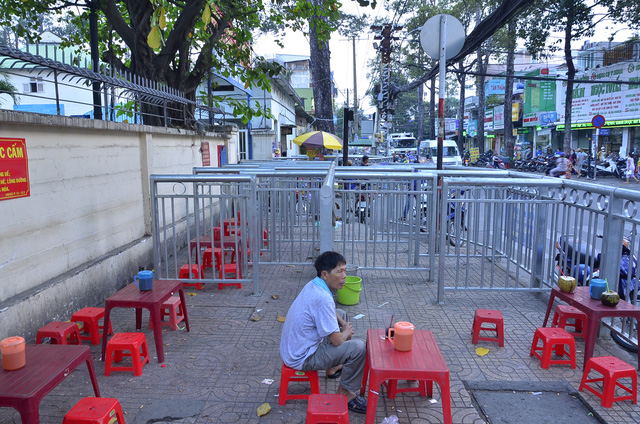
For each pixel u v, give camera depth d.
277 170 7.70
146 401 3.27
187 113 9.10
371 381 2.78
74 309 4.70
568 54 23.30
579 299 3.82
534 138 36.69
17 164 4.07
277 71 9.06
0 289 3.87
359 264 6.92
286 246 7.82
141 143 6.69
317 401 2.78
